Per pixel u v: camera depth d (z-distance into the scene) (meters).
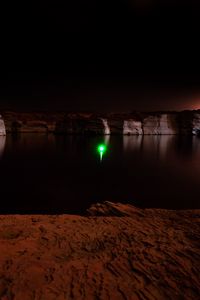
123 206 9.92
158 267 4.47
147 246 5.41
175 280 4.09
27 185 18.41
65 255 4.90
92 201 14.64
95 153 37.56
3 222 7.38
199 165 28.34
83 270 4.29
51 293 3.59
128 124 83.75
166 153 38.62
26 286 3.71
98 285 3.87
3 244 5.21
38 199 14.87
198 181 20.36
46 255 4.82
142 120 89.62
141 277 4.15
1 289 3.60
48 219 7.88
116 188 17.83
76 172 23.58
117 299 3.57
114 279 4.06
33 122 89.69
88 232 6.38
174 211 9.42
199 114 93.56
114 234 6.24
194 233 6.39
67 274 4.13
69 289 3.73
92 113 111.81
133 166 27.30
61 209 13.14
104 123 80.44
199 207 13.86
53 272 4.16
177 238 5.96
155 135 86.25
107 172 23.78
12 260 4.48
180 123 95.06
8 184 18.70
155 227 6.95
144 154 37.28
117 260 4.72
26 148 42.38
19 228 6.60
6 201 14.43
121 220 7.70
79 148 43.50
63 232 6.34
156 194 16.38
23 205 13.70
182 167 26.98
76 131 81.62
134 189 17.64
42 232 6.31
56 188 17.61
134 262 4.63
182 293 3.78
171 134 92.06
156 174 23.12
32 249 5.06
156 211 9.37
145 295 3.69
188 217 8.48
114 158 33.06
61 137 68.56
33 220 7.74
